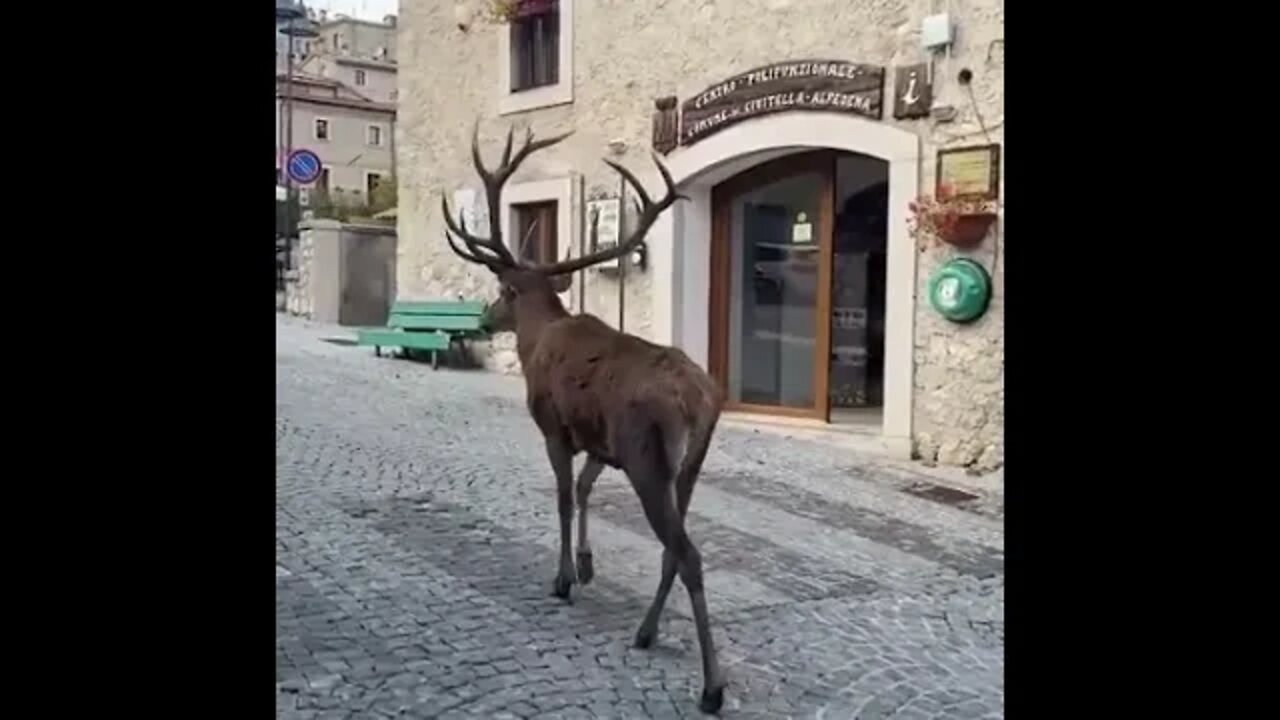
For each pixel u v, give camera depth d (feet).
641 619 14.05
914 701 11.78
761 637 13.62
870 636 13.80
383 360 43.21
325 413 29.53
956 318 24.85
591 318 13.99
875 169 29.94
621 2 33.22
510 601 14.58
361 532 17.76
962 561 17.42
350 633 13.17
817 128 27.84
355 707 11.10
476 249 15.40
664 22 31.89
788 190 30.81
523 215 37.81
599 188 34.35
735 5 29.84
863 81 26.81
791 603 15.01
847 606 14.97
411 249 43.42
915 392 26.12
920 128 25.82
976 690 12.10
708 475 23.52
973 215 24.54
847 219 30.40
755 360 31.89
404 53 43.01
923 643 13.61
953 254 25.29
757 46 29.35
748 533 18.78
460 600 14.53
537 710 11.21
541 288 15.03
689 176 31.27
